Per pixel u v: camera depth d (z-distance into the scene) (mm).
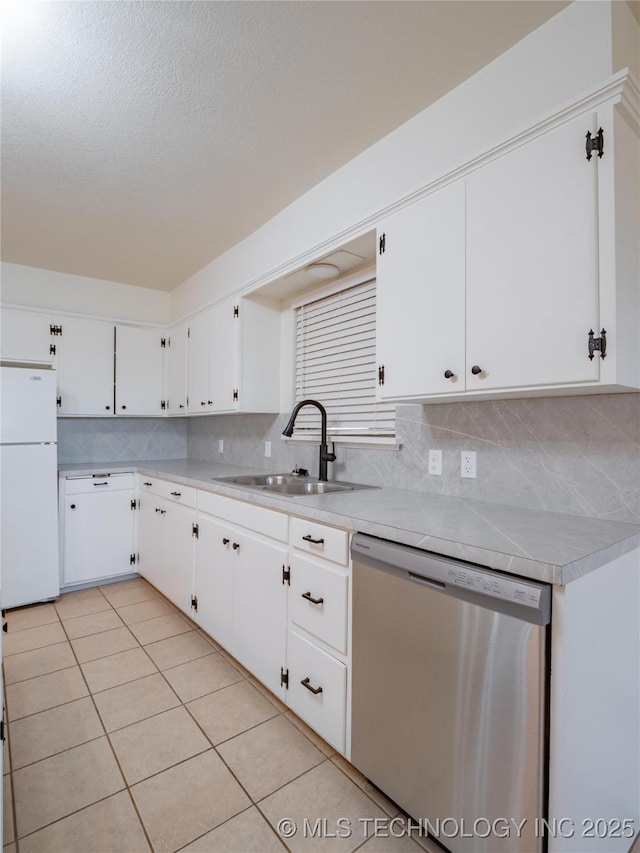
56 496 2961
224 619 2217
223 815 1360
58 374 3295
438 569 1149
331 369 2529
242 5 1281
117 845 1262
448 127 1630
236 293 2801
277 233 2518
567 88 1307
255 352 2820
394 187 1828
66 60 1467
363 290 2312
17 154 1977
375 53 1453
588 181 1170
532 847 976
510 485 1647
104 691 1982
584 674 1032
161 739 1683
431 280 1569
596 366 1157
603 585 1099
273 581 1850
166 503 2908
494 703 1039
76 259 3191
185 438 4176
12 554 2795
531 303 1284
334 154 1996
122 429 3855
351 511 1534
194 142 1902
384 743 1325
